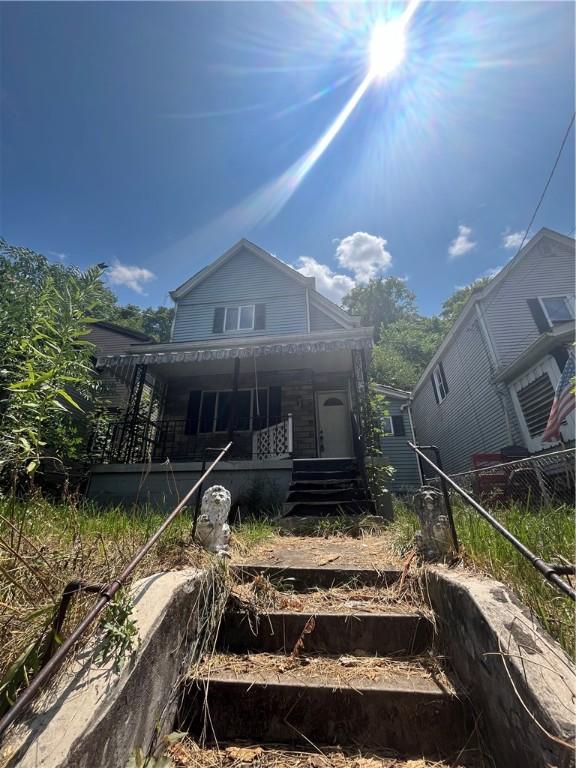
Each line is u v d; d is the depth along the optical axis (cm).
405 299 3625
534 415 898
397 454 1448
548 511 310
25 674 105
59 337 211
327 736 141
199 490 262
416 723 140
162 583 161
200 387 1034
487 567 189
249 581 228
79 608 135
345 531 399
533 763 100
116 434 800
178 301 1270
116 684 110
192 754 134
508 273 1119
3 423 178
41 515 202
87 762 91
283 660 174
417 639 181
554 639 136
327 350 761
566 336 785
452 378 1313
